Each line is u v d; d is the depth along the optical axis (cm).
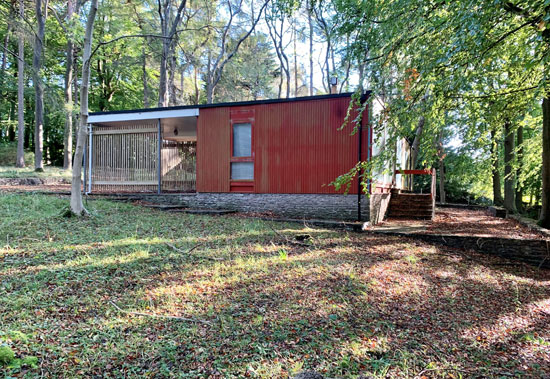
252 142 1138
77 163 848
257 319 379
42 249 580
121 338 323
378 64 692
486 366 337
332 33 1161
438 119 821
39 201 988
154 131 1264
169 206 1130
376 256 678
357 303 452
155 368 281
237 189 1161
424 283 561
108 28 2348
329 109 1052
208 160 1195
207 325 361
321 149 1059
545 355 367
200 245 668
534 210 1916
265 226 889
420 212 1216
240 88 3269
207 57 3056
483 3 444
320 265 585
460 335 401
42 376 255
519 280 636
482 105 785
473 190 2367
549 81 504
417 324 417
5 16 1836
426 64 574
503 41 598
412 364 325
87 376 263
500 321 449
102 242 643
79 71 2739
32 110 2870
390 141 677
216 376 276
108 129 1315
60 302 391
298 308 419
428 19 595
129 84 2973
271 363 300
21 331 320
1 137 3098
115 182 1306
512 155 1527
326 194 1053
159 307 393
